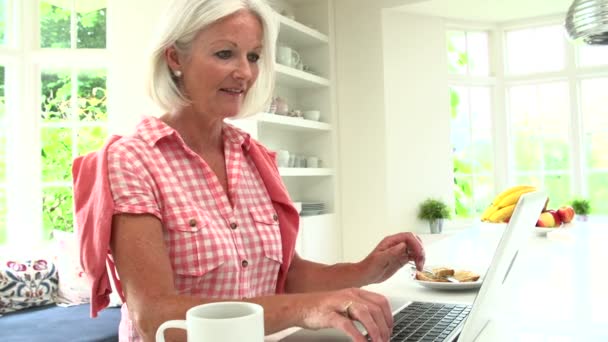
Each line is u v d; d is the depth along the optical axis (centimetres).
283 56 416
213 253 97
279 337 83
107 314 292
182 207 96
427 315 96
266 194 115
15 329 265
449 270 133
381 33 468
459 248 202
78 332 260
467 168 524
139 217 86
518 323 91
